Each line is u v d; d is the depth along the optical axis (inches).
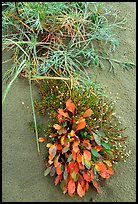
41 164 20.1
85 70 22.1
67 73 21.8
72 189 19.3
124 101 21.7
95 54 22.3
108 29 23.4
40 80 21.5
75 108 20.2
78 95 20.5
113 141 20.5
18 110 21.0
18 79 21.6
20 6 23.1
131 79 22.3
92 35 22.7
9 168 20.0
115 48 23.0
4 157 20.2
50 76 21.5
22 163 20.1
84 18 22.8
